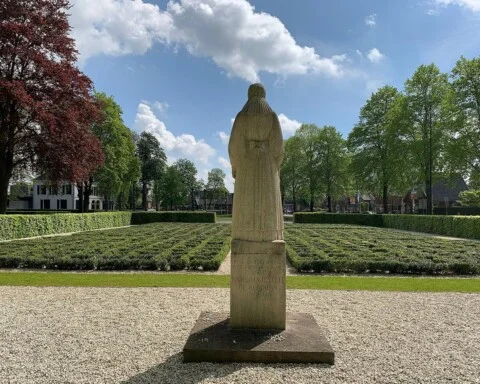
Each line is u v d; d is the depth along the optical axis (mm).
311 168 49469
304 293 8594
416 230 29969
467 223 23188
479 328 6090
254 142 5223
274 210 5141
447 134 31922
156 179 67938
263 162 5160
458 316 6785
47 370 4387
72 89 24281
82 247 15312
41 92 23391
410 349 5109
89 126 27375
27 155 24906
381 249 15125
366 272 11812
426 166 33062
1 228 20016
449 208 46031
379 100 39594
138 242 17406
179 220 39844
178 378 4152
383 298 8141
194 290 8805
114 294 8367
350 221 38938
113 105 40531
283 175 55094
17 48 21844
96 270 11984
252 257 5062
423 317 6707
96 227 30516
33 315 6680
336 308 7281
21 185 63812
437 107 32844
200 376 4191
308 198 56312
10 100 21281
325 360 4535
